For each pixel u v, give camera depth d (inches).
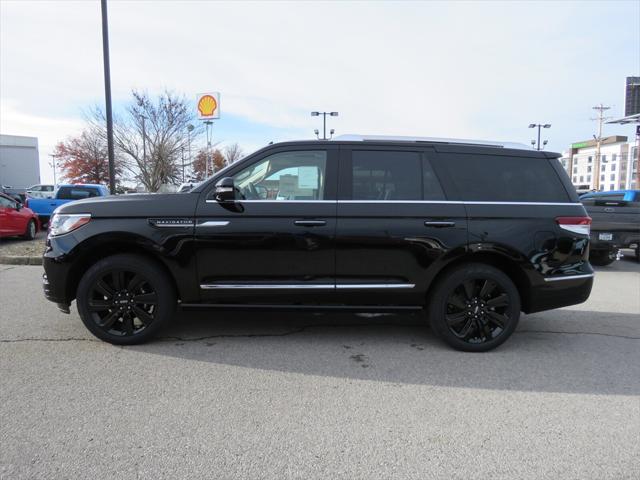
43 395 136.5
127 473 100.9
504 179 182.1
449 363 168.1
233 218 172.2
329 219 173.3
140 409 129.0
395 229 173.6
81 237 171.0
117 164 919.0
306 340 190.4
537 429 122.3
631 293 298.7
